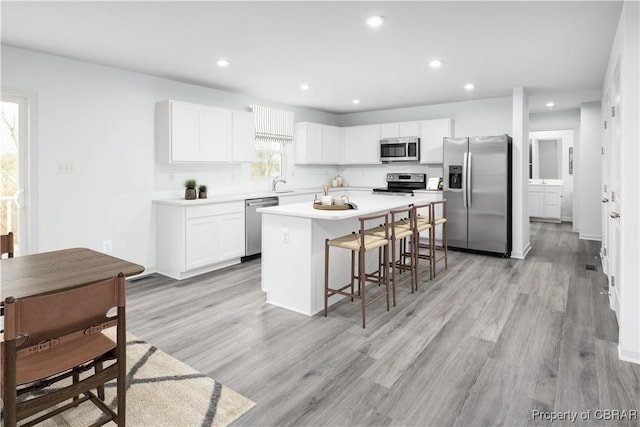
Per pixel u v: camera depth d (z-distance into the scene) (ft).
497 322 10.58
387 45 11.67
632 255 8.33
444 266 16.69
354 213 11.12
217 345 9.22
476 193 18.76
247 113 18.01
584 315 11.01
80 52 12.30
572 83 16.71
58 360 5.65
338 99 20.25
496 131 20.18
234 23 9.96
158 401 6.96
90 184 13.61
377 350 8.97
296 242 11.37
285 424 6.36
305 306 11.28
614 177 11.61
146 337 9.64
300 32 10.61
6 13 9.29
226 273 15.57
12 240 8.18
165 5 8.88
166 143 15.15
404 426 6.30
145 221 15.30
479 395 7.15
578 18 9.64
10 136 12.01
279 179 20.74
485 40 11.23
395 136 22.34
